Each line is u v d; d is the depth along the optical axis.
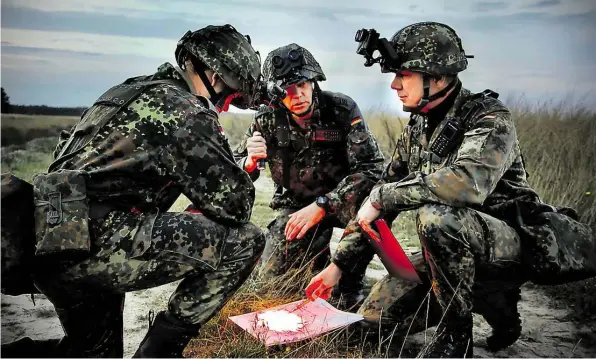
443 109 2.79
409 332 2.93
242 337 2.76
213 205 2.34
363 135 3.43
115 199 2.25
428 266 2.68
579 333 3.08
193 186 2.31
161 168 2.27
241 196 2.38
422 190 2.56
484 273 2.68
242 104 2.74
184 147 2.28
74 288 2.27
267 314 2.88
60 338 2.67
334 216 3.57
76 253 2.12
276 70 3.27
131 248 2.23
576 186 4.70
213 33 2.58
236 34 2.64
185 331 2.39
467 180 2.51
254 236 2.45
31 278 2.26
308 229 3.49
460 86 2.78
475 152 2.55
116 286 2.26
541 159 5.21
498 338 2.90
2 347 2.49
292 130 3.54
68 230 2.10
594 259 2.75
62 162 2.26
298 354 2.67
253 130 3.62
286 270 3.55
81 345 2.47
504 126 2.62
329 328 2.72
